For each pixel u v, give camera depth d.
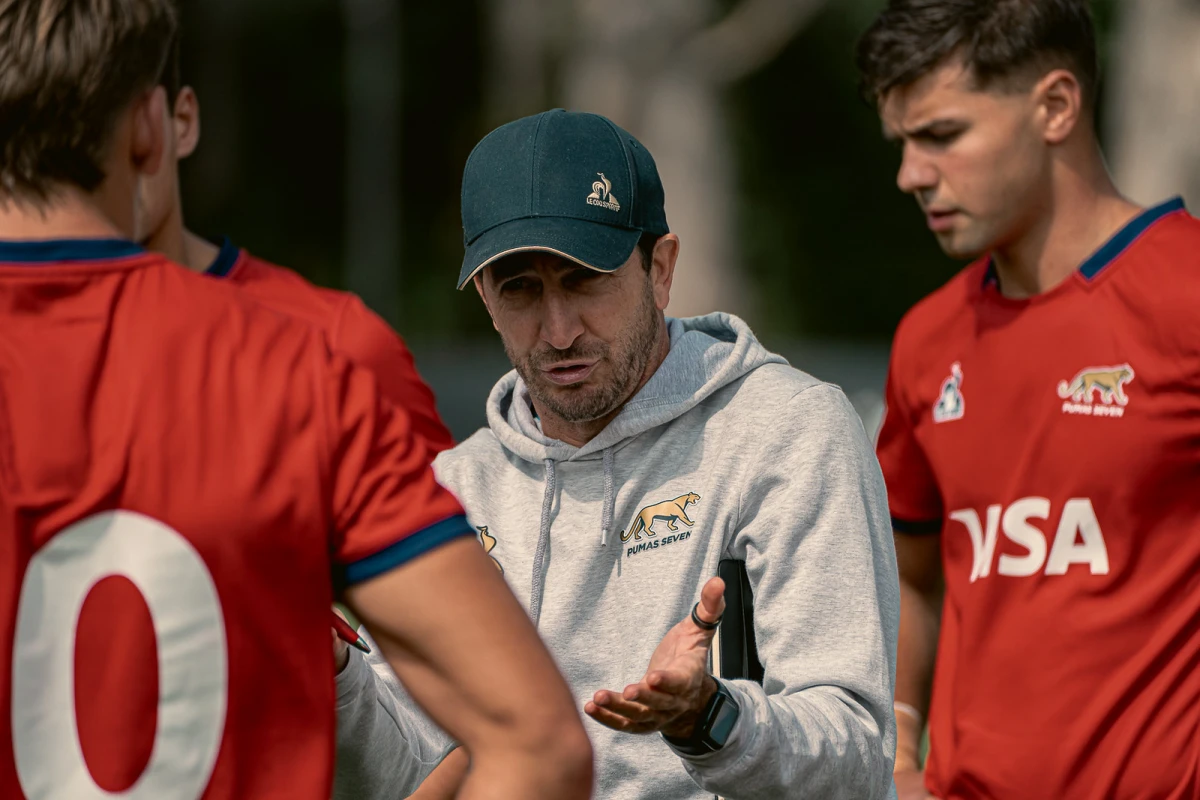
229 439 5.29
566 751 5.36
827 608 7.27
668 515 7.71
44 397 5.25
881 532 7.60
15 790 5.16
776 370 7.98
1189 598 9.83
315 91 96.88
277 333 5.52
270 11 93.81
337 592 5.57
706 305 54.19
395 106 94.50
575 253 7.24
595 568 7.80
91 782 5.16
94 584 5.19
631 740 7.54
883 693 7.15
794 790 6.64
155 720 5.17
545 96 65.00
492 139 7.62
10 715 5.16
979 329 10.91
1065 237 10.60
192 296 5.51
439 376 37.38
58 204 5.50
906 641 11.70
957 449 10.91
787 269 91.00
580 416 7.71
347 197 97.19
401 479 5.46
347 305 11.23
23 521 5.18
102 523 5.21
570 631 7.73
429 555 5.41
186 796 5.18
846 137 94.12
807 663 7.19
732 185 57.59
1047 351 10.46
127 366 5.33
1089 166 10.66
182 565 5.18
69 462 5.21
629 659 7.63
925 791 10.87
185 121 10.69
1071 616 10.09
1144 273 10.15
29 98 5.37
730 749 6.42
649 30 52.94
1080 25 10.54
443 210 98.31
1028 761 10.17
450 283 91.44
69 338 5.34
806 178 94.12
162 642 5.16
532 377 7.69
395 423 5.59
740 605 7.62
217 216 95.50
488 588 5.48
